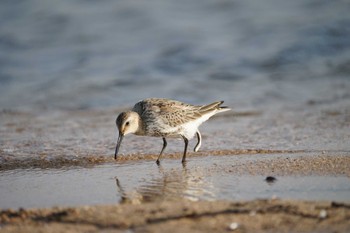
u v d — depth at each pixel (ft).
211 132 48.52
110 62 76.48
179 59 75.92
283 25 85.20
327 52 76.18
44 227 26.14
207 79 68.95
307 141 44.14
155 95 63.93
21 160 40.73
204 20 89.66
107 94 65.21
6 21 92.53
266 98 61.26
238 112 56.03
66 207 29.19
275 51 76.64
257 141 44.80
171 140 45.85
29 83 70.54
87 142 45.85
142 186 33.65
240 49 78.18
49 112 59.21
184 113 40.27
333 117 52.26
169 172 36.86
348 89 63.21
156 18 90.99
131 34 85.97
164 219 26.55
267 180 33.32
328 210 27.20
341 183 32.17
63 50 82.02
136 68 73.41
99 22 90.79
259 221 26.13
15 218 27.50
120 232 25.31
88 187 33.78
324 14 87.76
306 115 53.62
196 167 37.83
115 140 46.32
